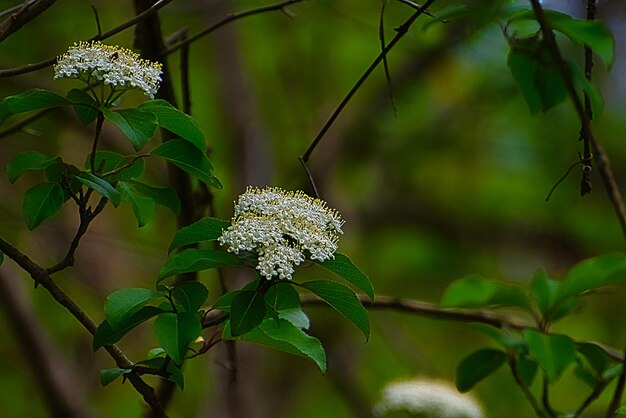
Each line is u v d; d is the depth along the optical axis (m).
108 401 10.05
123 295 3.43
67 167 3.63
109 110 3.41
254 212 3.47
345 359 10.36
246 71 9.53
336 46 10.45
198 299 3.46
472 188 11.59
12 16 4.09
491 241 11.59
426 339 11.30
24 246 9.72
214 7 8.86
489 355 5.43
